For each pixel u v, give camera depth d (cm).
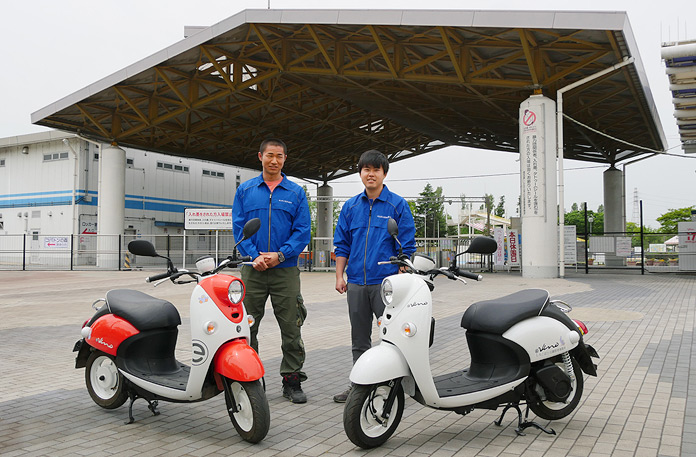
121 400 452
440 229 6781
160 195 3791
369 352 372
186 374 443
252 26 1995
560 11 1581
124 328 438
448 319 973
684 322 878
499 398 392
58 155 3425
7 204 3612
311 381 564
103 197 2867
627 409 449
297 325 495
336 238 505
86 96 2520
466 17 1678
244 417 390
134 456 363
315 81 2483
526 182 1895
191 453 369
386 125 3472
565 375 409
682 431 395
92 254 3195
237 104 2792
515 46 1864
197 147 3434
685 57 1544
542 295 425
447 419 440
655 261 2961
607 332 794
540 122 1869
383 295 378
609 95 2180
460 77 1953
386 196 484
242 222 502
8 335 846
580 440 383
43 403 488
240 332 396
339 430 415
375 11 1791
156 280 416
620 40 1644
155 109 2672
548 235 1877
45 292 1570
